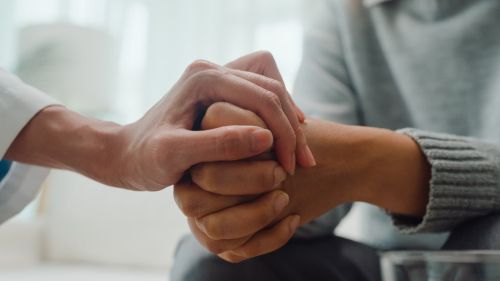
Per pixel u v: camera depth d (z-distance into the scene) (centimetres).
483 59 78
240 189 41
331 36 90
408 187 51
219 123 42
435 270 30
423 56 82
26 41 167
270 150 42
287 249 63
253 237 45
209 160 40
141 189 47
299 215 49
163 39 166
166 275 135
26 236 160
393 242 80
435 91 81
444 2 81
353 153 51
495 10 78
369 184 51
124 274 137
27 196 67
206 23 162
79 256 159
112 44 168
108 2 170
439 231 52
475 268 29
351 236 129
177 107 43
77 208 162
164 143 40
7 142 54
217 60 160
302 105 83
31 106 55
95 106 164
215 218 41
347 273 64
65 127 53
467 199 50
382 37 86
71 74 164
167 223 149
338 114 82
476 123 77
